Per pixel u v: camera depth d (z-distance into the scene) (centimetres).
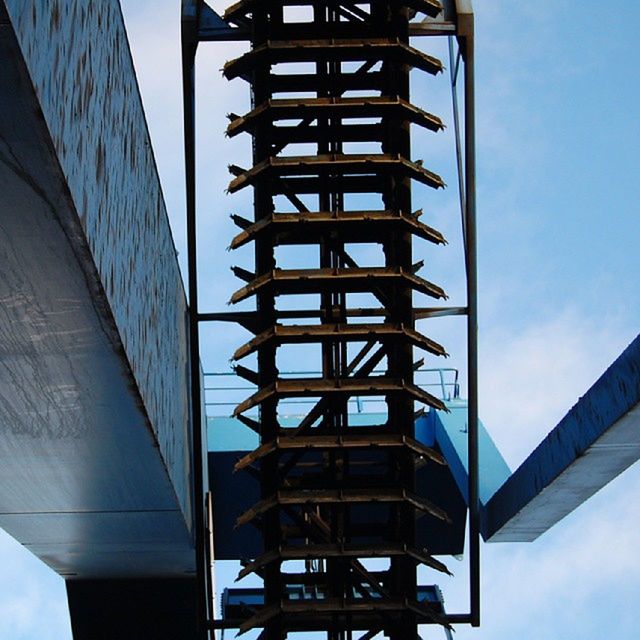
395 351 1683
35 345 1129
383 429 1692
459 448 2059
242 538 2325
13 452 1388
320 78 1667
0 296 1034
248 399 1627
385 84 1689
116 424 1327
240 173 1716
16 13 724
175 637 2011
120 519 1669
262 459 1662
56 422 1310
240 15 1647
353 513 2269
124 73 1198
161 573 1953
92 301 1055
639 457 1423
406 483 1658
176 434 1614
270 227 1614
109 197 1083
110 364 1178
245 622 1658
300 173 1641
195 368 1703
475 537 1752
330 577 1727
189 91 1634
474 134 1625
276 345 1656
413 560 1686
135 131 1277
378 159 1598
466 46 1622
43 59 798
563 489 1550
